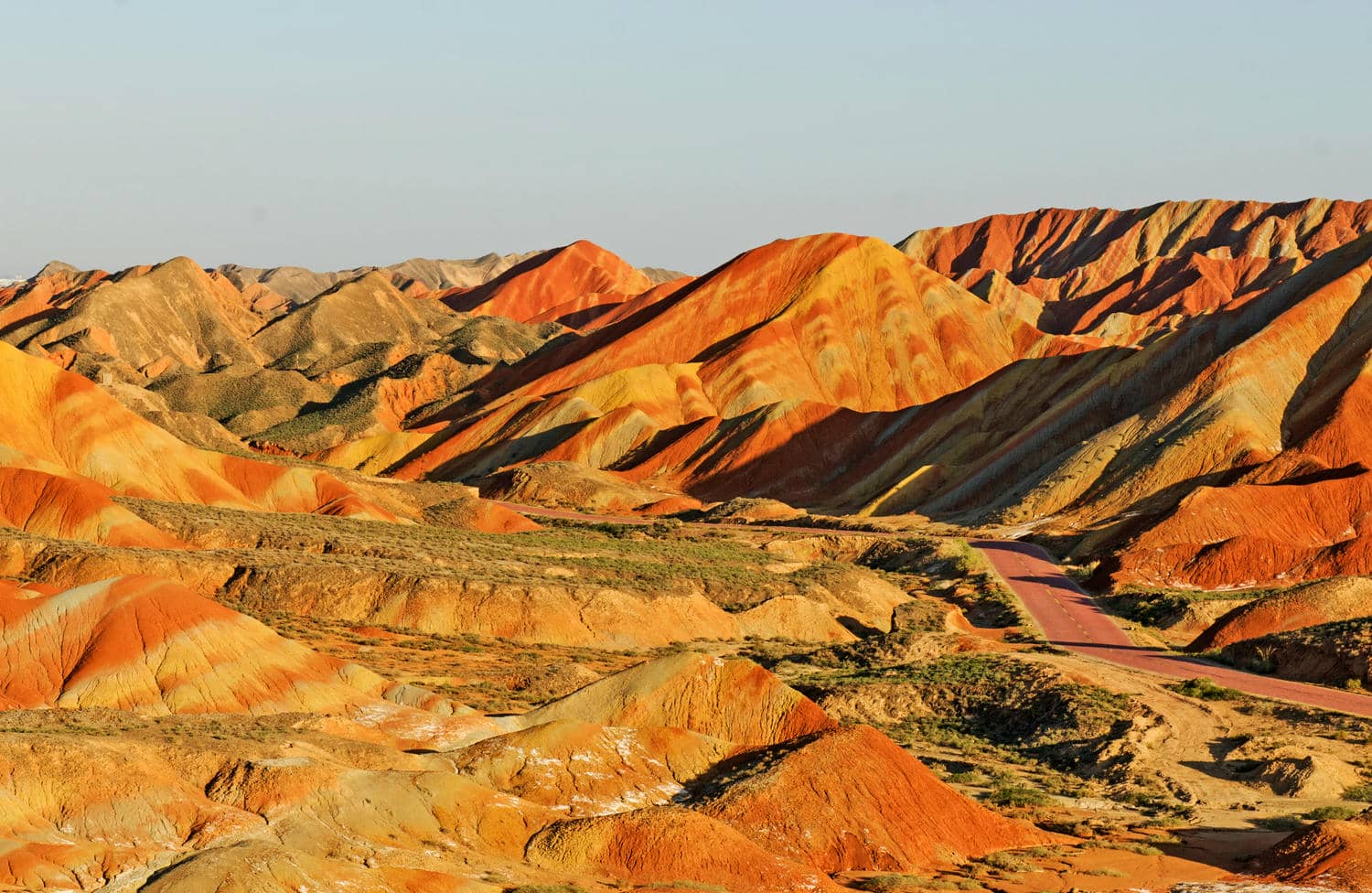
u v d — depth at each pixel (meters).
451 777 37.12
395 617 75.50
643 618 78.75
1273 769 48.84
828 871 37.75
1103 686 60.06
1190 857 39.62
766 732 46.03
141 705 46.75
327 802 34.94
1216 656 69.75
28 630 49.19
